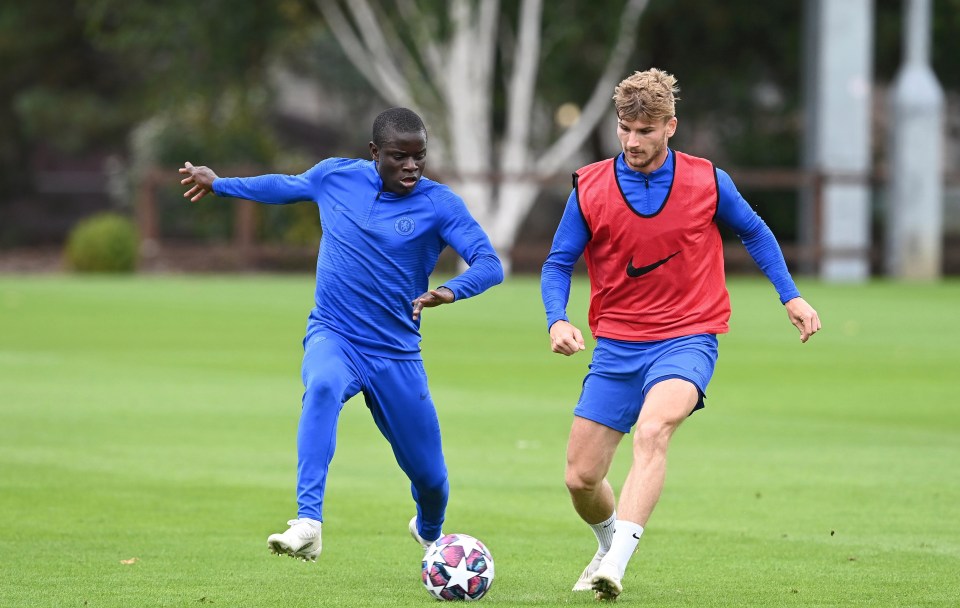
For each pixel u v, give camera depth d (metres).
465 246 24.12
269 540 21.83
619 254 23.52
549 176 119.19
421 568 24.38
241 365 57.16
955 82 149.00
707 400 48.19
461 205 24.48
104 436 40.09
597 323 24.12
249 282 106.50
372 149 24.48
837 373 55.41
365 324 24.12
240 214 121.25
